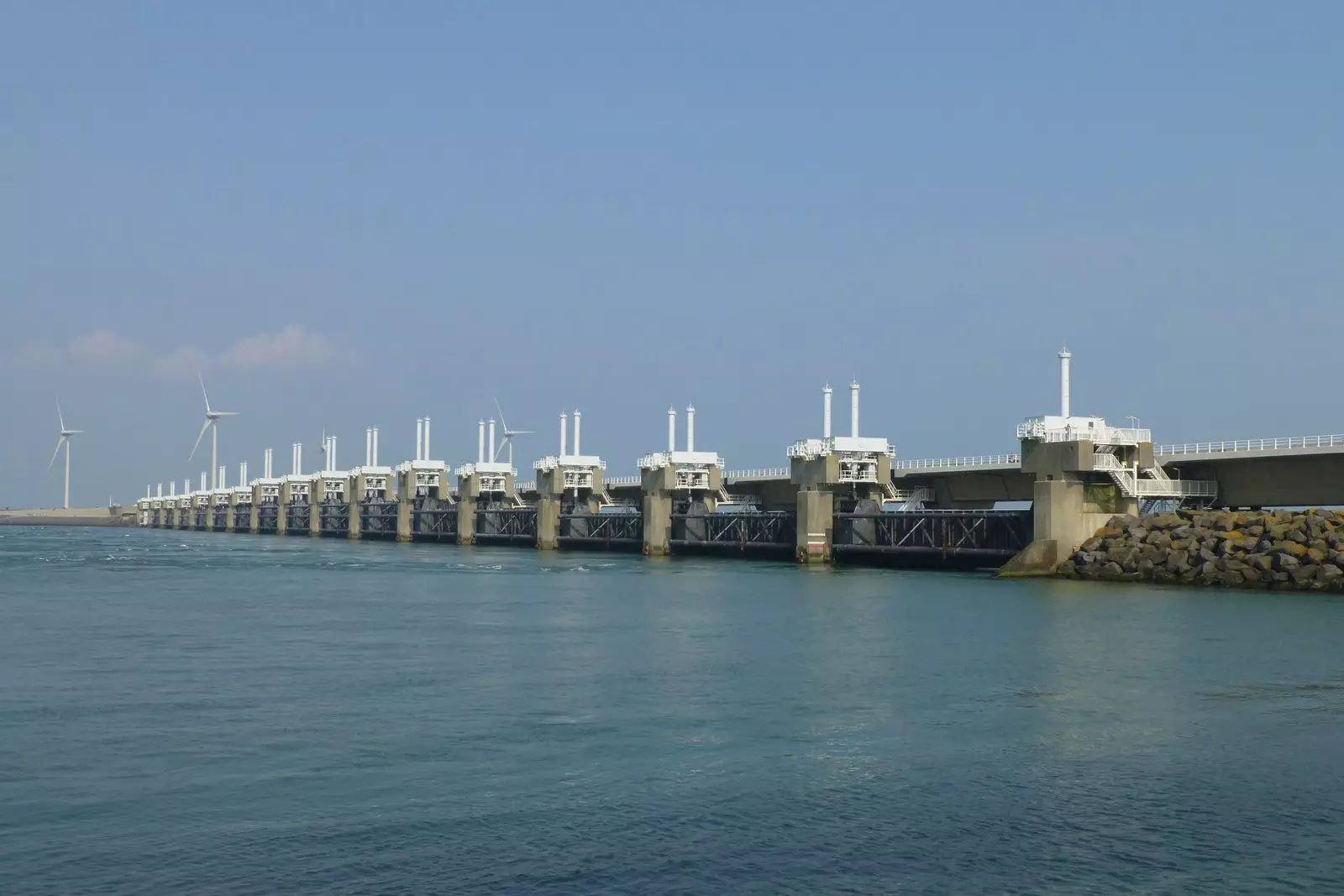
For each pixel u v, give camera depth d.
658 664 58.81
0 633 71.00
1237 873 30.27
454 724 44.75
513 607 88.25
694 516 171.12
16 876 29.27
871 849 31.59
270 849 31.14
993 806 35.06
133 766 38.66
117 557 169.38
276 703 48.59
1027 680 54.12
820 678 54.84
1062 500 111.19
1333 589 93.94
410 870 29.86
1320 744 42.31
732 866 30.36
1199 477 114.69
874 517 138.00
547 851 31.17
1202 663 58.62
